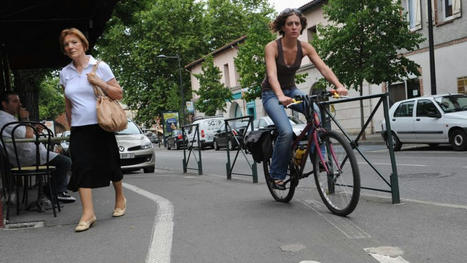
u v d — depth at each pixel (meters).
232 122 9.25
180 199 6.13
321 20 26.88
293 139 5.05
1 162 5.79
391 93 22.38
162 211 5.17
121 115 4.60
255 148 5.46
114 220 4.80
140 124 49.06
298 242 3.51
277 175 5.05
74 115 4.64
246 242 3.59
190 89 49.66
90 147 4.59
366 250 3.21
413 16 20.97
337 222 4.10
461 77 18.73
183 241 3.72
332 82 4.80
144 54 46.19
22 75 20.69
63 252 3.62
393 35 17.47
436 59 19.80
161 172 13.32
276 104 4.99
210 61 37.34
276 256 3.19
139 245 3.67
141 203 5.93
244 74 26.44
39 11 8.60
